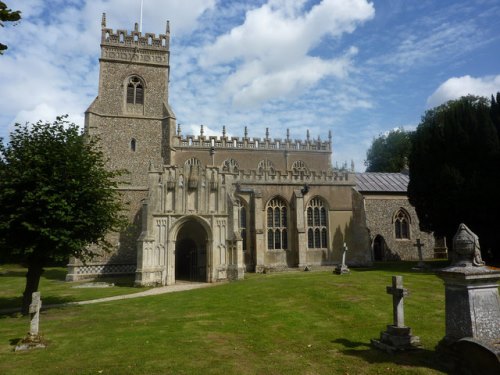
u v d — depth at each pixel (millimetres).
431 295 16938
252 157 44062
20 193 15930
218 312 15539
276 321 13578
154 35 40469
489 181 25453
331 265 34938
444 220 27828
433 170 28344
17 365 9141
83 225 16719
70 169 16656
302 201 34562
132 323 13961
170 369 8672
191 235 30172
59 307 18000
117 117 38219
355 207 36344
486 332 7699
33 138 17141
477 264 8094
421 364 8383
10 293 24078
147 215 26938
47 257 16953
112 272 34031
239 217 31297
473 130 26797
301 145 45969
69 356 9867
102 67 38875
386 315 13750
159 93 39781
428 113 56000
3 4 7715
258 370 8547
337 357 9281
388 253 41438
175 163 41438
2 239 15711
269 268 33219
